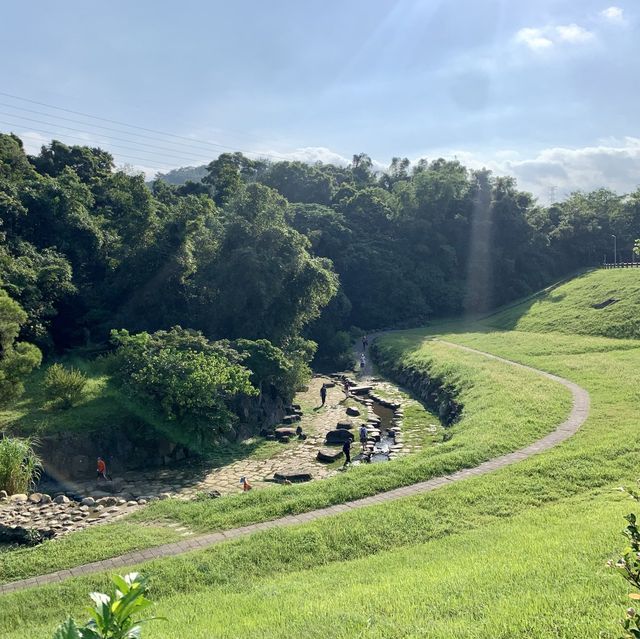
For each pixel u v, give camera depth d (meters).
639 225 72.38
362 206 69.62
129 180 42.94
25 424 21.69
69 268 35.03
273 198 40.19
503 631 6.20
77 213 40.03
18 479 18.19
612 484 13.41
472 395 26.33
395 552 10.66
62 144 55.97
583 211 72.38
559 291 55.31
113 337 27.66
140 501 18.14
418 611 7.16
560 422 19.66
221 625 7.53
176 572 10.26
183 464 22.59
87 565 11.25
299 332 43.50
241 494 15.30
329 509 13.59
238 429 25.80
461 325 57.47
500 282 67.00
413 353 40.75
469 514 12.37
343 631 6.72
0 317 22.45
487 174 74.81
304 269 37.91
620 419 19.33
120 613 2.81
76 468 21.11
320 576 9.65
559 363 30.70
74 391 23.80
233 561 10.71
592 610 6.48
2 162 44.28
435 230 68.62
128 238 38.31
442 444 18.47
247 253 35.66
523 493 13.30
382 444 24.59
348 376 41.06
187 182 66.94
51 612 9.27
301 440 25.61
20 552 12.23
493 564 8.78
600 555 8.49
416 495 13.72
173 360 23.81
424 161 98.19
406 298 61.78
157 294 36.06
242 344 29.34
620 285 48.31
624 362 29.02
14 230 38.16
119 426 22.64
